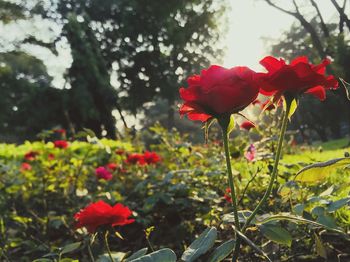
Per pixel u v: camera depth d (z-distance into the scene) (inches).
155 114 1716.3
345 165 50.4
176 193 147.6
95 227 61.9
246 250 96.7
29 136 1016.2
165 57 1273.4
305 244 90.3
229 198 118.0
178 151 190.5
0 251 115.7
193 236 129.0
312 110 1391.5
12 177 184.9
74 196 169.0
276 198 99.3
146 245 139.9
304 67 44.8
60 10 1159.0
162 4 1175.6
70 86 996.6
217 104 45.2
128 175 203.9
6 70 1016.9
